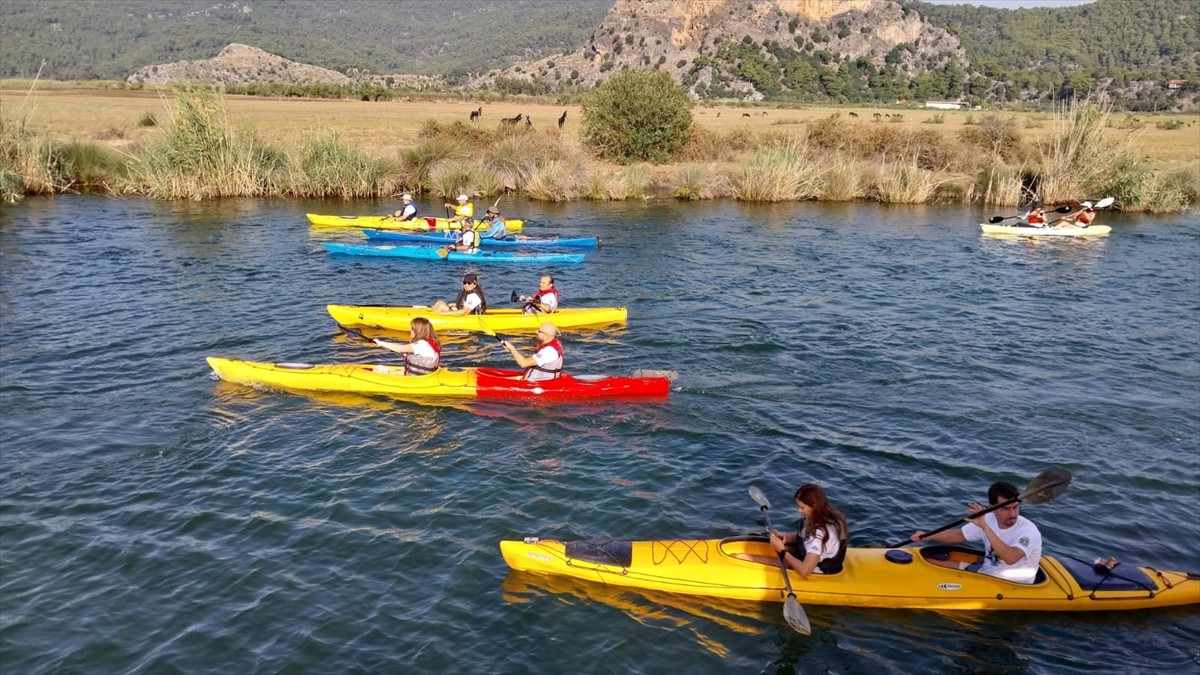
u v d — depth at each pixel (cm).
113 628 741
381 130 4519
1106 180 3259
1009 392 1311
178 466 1027
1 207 2734
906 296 1889
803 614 700
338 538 877
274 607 769
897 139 3872
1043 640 733
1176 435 1158
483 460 1054
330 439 1105
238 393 1253
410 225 2492
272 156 3212
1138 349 1539
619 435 1134
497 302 1788
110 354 1412
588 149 3884
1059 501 973
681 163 3888
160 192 2980
